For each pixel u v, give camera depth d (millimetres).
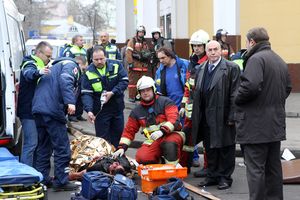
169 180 7832
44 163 8883
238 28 18734
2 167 6660
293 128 13594
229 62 8734
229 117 8586
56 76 8602
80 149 9383
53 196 8430
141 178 8500
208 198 8156
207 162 9016
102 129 10016
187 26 24891
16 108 8930
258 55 7059
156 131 8797
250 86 6918
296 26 19844
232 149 8727
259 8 20531
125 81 9953
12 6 11148
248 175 7156
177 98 9844
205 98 8773
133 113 9055
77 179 9078
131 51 17922
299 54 19828
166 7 29328
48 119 8531
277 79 7082
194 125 8914
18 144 8672
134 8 27312
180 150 9133
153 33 17594
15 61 10023
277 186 7402
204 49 9328
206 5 23031
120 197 7297
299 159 10422
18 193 6359
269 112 7051
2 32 8062
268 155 7320
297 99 17922
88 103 9750
